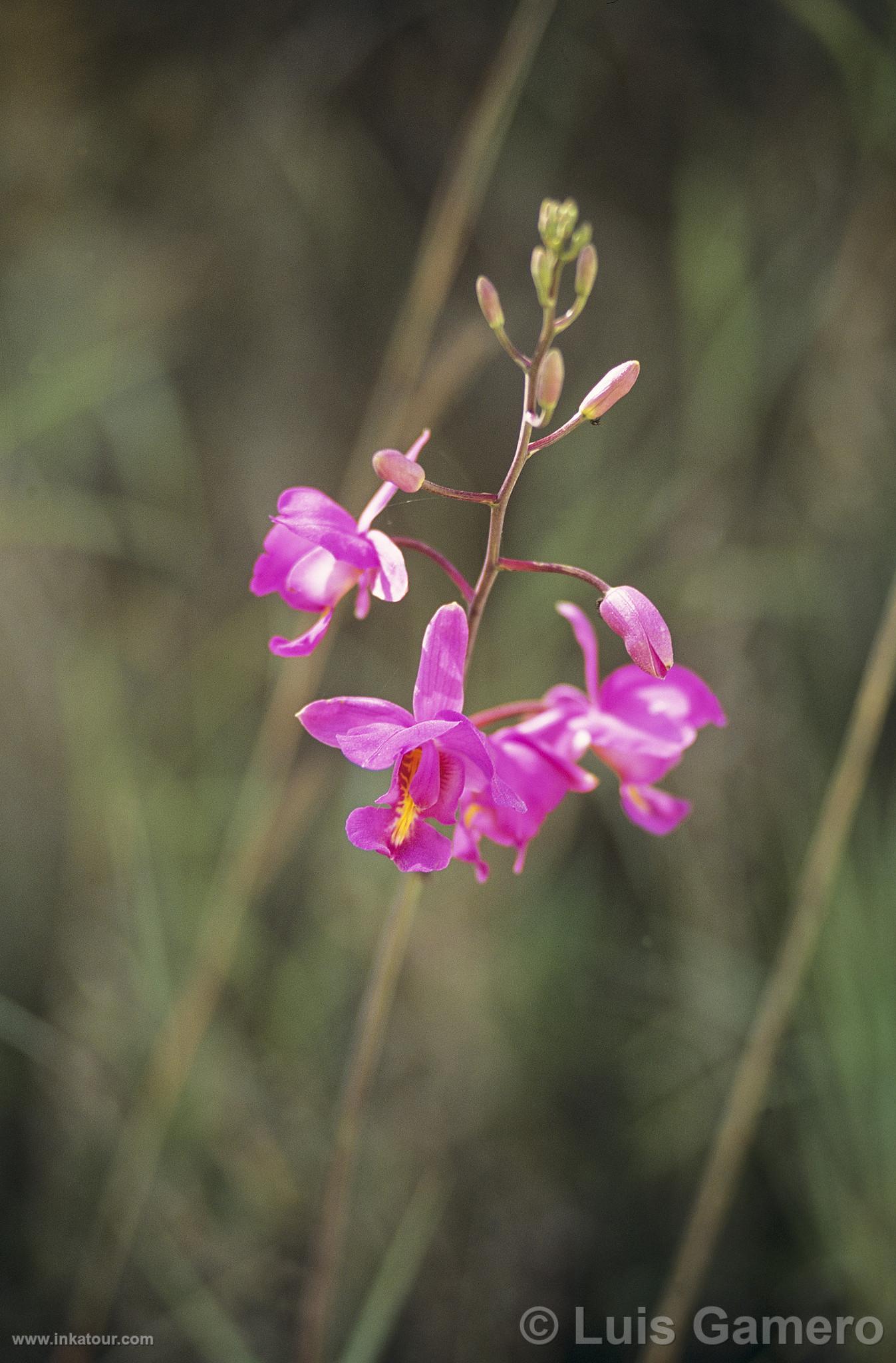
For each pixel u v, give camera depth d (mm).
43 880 943
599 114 1008
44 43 971
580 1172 930
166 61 995
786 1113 896
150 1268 839
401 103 1011
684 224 965
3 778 938
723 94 1007
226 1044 888
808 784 960
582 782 683
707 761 982
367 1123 917
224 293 1025
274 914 972
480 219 1014
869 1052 828
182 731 980
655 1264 901
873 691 752
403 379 797
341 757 992
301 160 1014
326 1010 923
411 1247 753
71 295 972
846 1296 832
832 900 846
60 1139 885
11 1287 849
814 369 992
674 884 971
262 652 973
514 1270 899
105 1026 914
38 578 953
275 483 1034
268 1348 849
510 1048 938
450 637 667
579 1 979
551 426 1009
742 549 984
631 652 665
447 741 663
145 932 813
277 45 1003
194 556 1000
